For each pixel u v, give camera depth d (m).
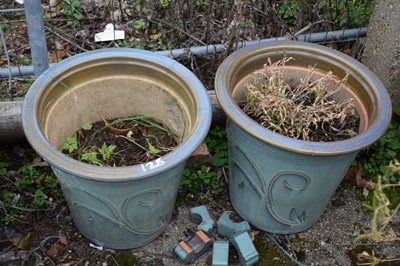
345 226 2.26
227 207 2.30
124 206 1.83
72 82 1.99
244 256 2.01
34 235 2.12
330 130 2.06
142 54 2.01
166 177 1.80
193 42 2.67
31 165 2.30
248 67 2.08
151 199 1.86
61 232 2.14
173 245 2.14
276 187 1.96
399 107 2.52
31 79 2.51
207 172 2.38
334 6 2.78
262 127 1.79
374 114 1.90
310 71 2.10
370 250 2.18
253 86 2.04
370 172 2.43
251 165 1.96
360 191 2.39
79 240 2.12
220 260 2.01
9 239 2.09
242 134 1.87
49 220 2.17
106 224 1.93
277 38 2.62
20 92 2.47
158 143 2.16
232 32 2.42
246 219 2.23
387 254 2.17
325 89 2.09
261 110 2.04
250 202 2.12
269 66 2.08
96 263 2.06
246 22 2.63
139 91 2.12
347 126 2.06
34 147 1.67
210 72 2.58
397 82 2.42
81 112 2.11
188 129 1.97
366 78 2.00
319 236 2.21
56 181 2.28
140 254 2.10
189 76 1.97
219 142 2.47
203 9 2.82
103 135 2.17
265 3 2.68
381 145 2.40
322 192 1.99
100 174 1.63
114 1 2.98
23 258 2.04
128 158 2.10
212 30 2.69
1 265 2.02
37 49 2.06
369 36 2.48
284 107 1.98
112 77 2.07
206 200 2.31
